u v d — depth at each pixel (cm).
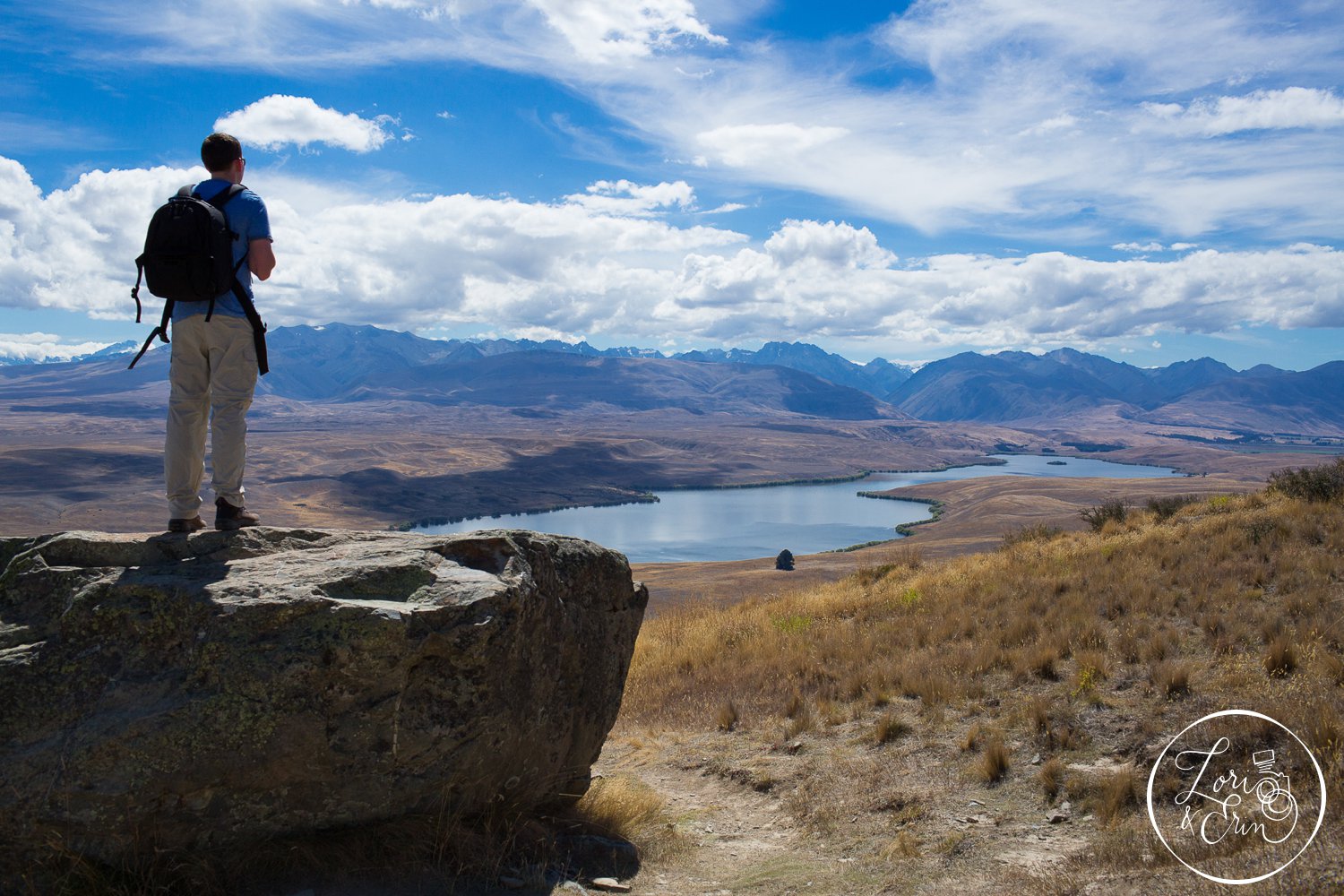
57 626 446
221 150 529
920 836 606
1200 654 887
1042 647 970
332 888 443
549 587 577
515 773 552
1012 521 13575
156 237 487
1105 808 589
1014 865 534
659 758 892
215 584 458
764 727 936
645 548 16200
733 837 660
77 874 402
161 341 517
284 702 436
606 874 543
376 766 465
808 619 1503
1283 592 1070
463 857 492
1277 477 2027
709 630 1532
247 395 539
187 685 429
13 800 396
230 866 435
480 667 493
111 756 406
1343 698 654
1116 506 2222
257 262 529
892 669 1016
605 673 641
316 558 514
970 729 778
